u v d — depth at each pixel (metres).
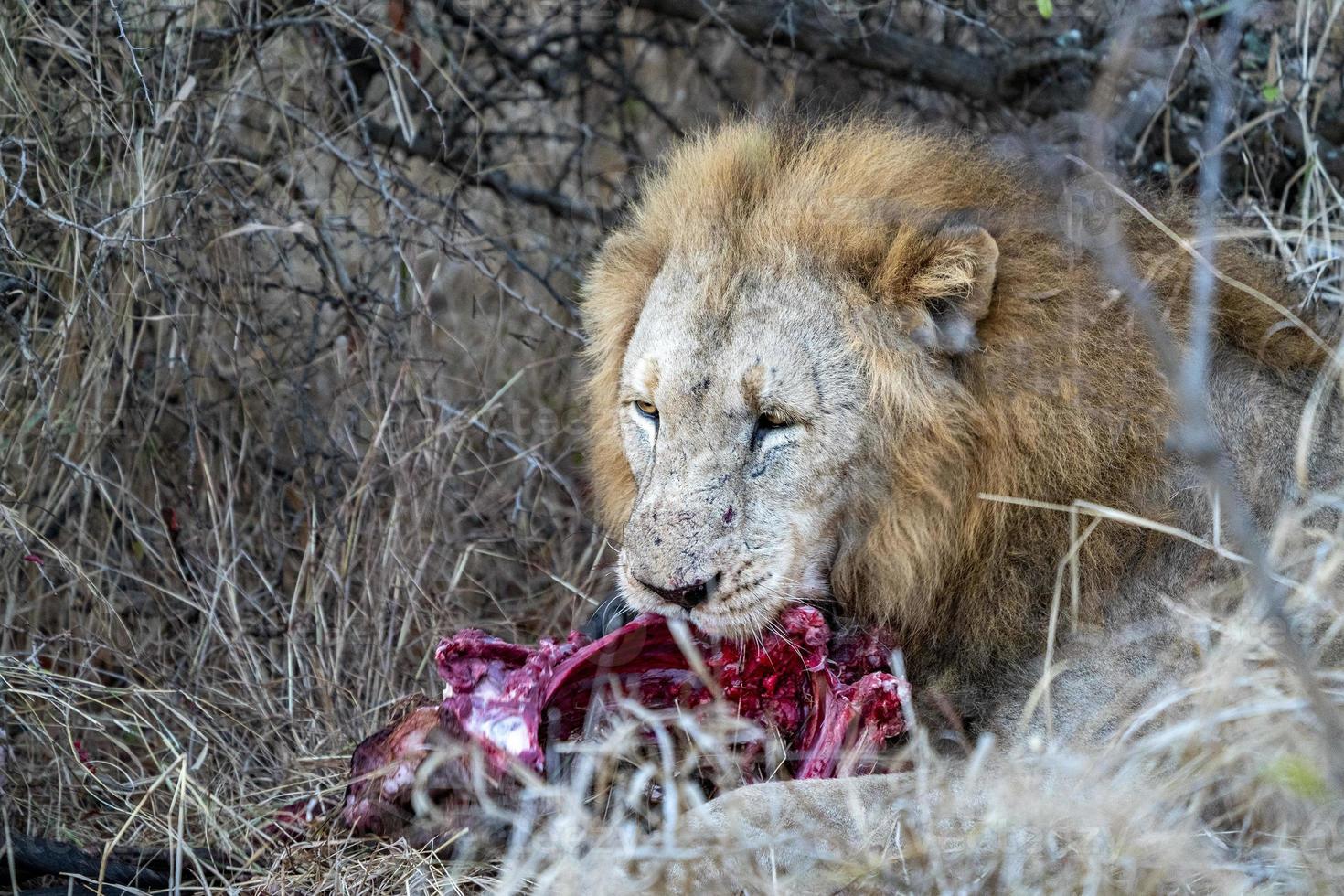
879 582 7.19
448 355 11.61
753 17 11.30
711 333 7.04
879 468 7.04
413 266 10.70
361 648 9.22
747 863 5.65
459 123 11.52
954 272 6.80
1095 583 6.90
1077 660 6.82
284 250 10.27
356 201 11.05
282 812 7.67
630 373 7.36
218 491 10.02
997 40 11.16
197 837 7.64
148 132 9.46
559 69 12.01
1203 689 6.05
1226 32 6.69
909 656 7.36
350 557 9.45
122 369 9.68
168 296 9.77
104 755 8.41
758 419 6.96
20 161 9.29
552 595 10.25
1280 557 6.90
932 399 6.96
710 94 12.59
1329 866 5.45
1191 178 10.55
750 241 7.14
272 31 10.42
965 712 7.10
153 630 9.28
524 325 11.71
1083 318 6.95
